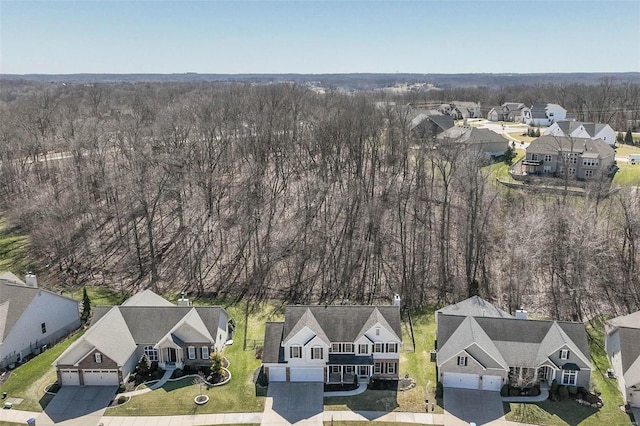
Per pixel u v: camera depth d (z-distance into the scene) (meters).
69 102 147.88
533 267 63.62
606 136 111.50
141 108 121.69
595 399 43.62
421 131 108.38
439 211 76.00
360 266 67.44
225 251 71.81
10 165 91.50
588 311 58.72
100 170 82.25
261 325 57.22
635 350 45.31
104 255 72.94
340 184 79.62
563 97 178.50
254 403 44.09
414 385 46.34
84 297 58.84
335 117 89.31
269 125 89.31
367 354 47.19
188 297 63.72
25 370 48.97
